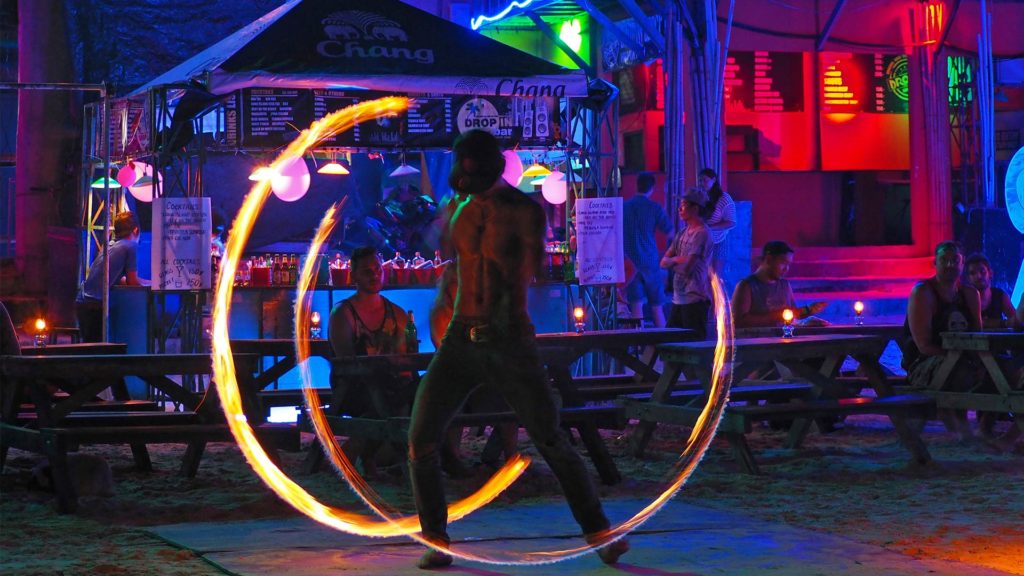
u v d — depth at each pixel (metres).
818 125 20.11
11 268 20.84
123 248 13.87
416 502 5.77
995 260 18.62
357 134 12.59
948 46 20.34
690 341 10.33
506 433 8.80
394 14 13.02
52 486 7.91
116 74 20.73
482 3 20.77
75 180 20.84
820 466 8.95
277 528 6.71
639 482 8.37
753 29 19.78
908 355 10.73
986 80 19.45
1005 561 5.81
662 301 16.27
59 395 9.88
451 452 8.53
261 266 13.41
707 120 16.30
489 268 5.65
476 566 5.75
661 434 10.90
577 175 15.25
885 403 8.93
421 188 19.97
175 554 6.04
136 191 15.59
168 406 13.23
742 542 6.24
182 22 20.92
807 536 6.38
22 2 20.70
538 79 12.94
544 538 6.44
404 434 8.02
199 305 12.55
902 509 7.23
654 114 19.48
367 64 12.45
